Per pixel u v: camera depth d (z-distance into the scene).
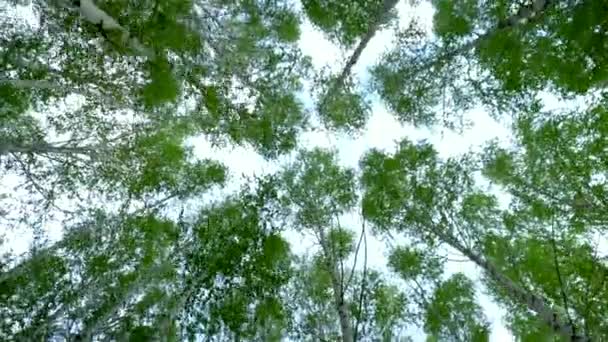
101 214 9.30
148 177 10.23
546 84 8.89
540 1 7.91
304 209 10.52
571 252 7.86
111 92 9.41
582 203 8.02
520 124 8.89
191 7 9.00
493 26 9.61
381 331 8.50
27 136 9.31
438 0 10.08
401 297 9.25
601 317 6.88
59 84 8.74
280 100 10.70
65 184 9.41
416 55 10.66
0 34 8.63
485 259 8.52
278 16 10.47
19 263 8.04
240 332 8.06
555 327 6.75
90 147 9.34
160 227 9.59
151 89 8.88
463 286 9.16
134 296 8.50
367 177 10.38
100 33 8.48
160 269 8.85
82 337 7.29
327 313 9.63
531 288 8.30
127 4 8.88
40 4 8.67
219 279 8.30
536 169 8.63
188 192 10.85
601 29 7.08
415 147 10.16
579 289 7.36
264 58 10.39
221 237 8.83
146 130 10.10
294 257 10.34
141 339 7.53
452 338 8.68
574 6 7.55
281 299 8.88
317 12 10.98
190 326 7.79
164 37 8.86
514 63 8.99
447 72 10.30
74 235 8.80
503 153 9.23
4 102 8.72
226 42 9.93
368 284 9.07
